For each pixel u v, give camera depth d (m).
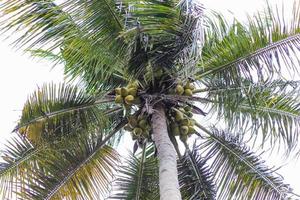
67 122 8.41
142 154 9.54
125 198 9.35
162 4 7.01
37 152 8.55
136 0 7.07
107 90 8.80
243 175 9.08
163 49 7.38
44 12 7.34
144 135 8.44
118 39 7.46
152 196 9.52
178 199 6.69
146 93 8.09
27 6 7.26
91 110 8.55
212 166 9.28
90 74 8.46
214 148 9.38
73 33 7.44
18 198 8.18
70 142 8.54
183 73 7.57
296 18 7.88
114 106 9.30
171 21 6.96
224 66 8.27
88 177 8.77
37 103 8.19
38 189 8.28
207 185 9.15
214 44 8.29
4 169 8.39
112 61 7.67
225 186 9.12
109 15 7.46
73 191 8.55
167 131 8.16
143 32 7.08
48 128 8.32
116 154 9.20
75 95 8.39
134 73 7.72
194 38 6.54
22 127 8.13
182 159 9.33
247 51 8.02
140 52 7.44
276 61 7.82
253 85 7.96
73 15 7.41
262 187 8.93
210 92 8.30
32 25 7.29
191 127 8.62
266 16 7.98
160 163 7.29
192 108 8.63
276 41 7.89
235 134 9.16
